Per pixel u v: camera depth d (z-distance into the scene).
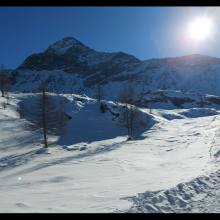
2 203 15.62
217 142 46.72
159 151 46.53
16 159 53.75
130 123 73.38
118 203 15.38
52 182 26.86
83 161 40.91
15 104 91.62
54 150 58.25
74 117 85.06
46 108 68.69
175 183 19.33
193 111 117.56
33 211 14.12
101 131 77.81
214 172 22.52
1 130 73.25
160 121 83.38
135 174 27.81
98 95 104.12
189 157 36.59
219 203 15.52
